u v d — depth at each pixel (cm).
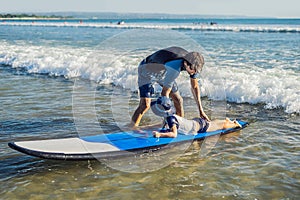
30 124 594
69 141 475
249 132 565
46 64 1142
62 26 4662
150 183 401
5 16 12025
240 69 964
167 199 367
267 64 1060
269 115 655
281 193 376
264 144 514
